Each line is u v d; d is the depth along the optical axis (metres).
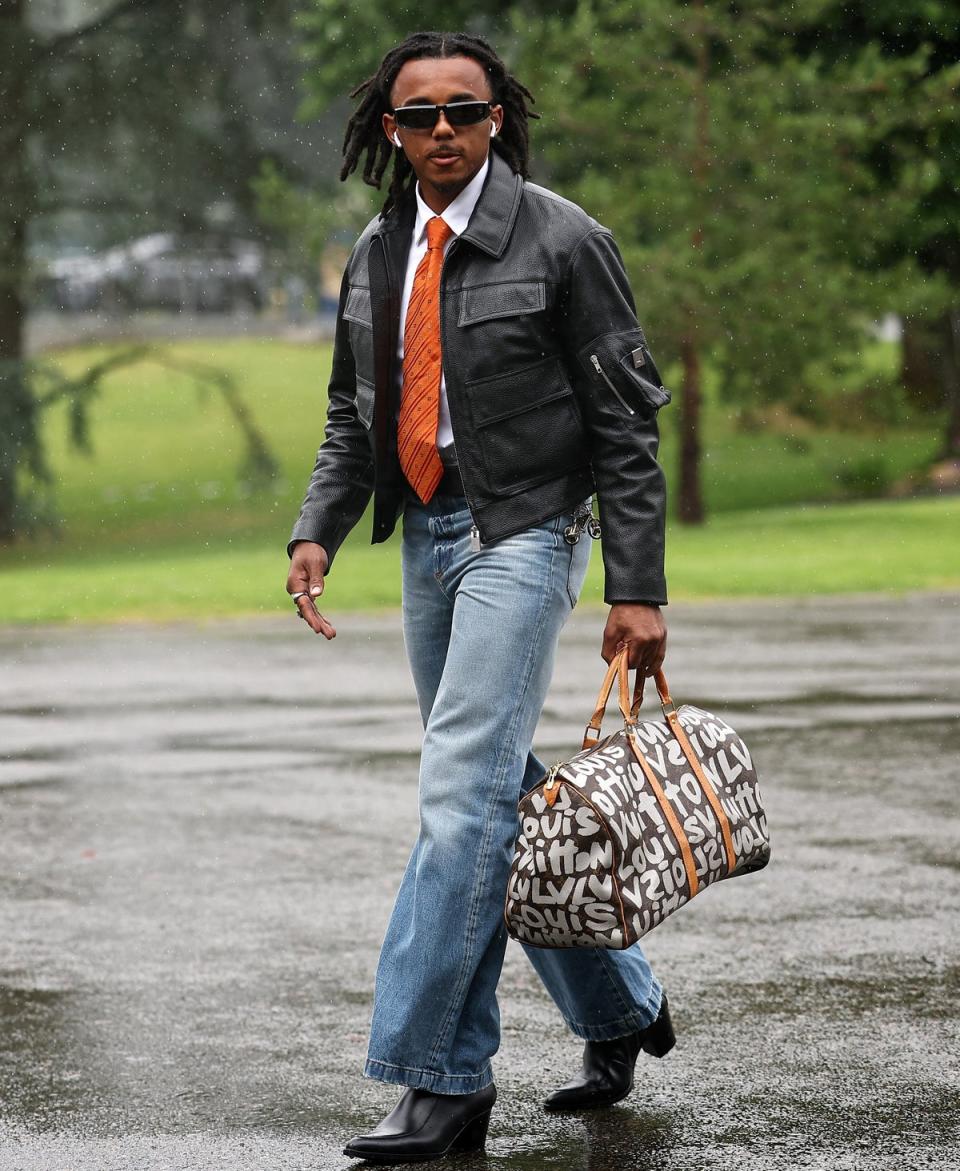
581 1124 13.20
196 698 39.22
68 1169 12.38
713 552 80.06
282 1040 15.50
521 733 12.85
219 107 111.62
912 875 21.56
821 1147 12.58
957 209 109.00
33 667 45.66
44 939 19.12
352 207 112.44
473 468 12.84
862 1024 15.66
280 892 21.25
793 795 26.91
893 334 192.12
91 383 113.94
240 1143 12.91
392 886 21.52
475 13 111.38
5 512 110.19
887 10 104.69
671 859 12.20
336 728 34.53
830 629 52.03
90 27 110.06
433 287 12.99
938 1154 12.40
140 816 26.12
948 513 101.19
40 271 113.81
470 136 12.95
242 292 115.94
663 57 100.38
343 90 111.44
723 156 97.75
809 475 135.00
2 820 25.95
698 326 98.75
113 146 111.25
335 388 14.30
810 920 19.42
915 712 35.50
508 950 18.78
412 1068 12.58
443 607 13.44
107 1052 15.18
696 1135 12.88
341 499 14.11
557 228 12.88
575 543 13.09
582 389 12.89
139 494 132.62
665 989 16.83
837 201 98.88
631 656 12.67
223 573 73.00
